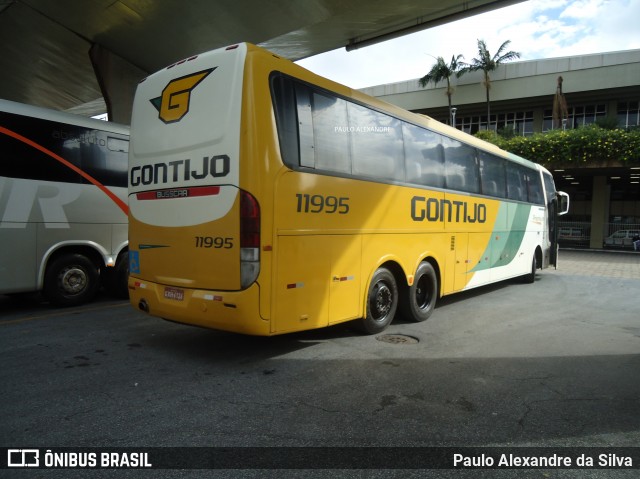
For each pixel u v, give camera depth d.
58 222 7.31
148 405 3.76
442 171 7.45
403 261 6.43
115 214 8.09
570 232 32.25
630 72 35.28
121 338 5.79
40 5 14.77
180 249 4.82
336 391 4.15
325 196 5.02
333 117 5.23
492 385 4.40
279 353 5.29
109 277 8.27
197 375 4.51
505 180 9.98
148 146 5.21
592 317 7.80
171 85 4.99
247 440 3.20
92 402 3.81
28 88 24.16
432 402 3.95
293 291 4.65
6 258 6.75
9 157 6.79
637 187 34.53
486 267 9.10
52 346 5.41
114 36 16.22
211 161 4.53
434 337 6.17
